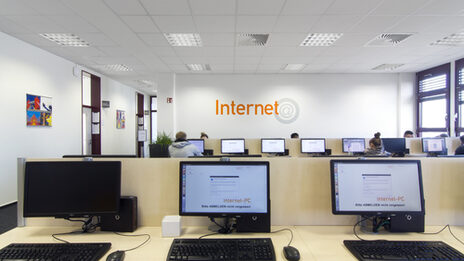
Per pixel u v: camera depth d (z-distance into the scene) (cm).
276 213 131
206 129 621
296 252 98
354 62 513
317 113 620
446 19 310
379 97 618
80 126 525
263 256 97
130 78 673
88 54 448
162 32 350
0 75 335
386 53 452
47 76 426
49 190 116
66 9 280
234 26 329
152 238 117
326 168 132
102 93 623
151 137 1017
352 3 269
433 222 129
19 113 364
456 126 504
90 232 124
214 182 120
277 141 431
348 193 119
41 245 105
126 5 272
